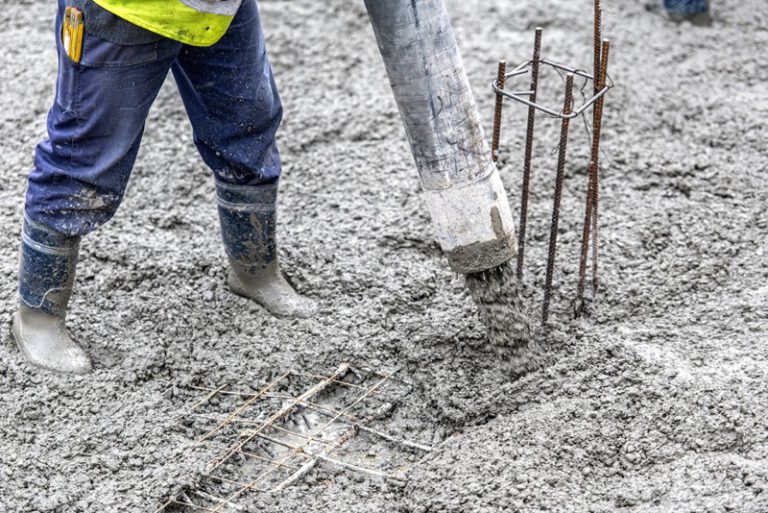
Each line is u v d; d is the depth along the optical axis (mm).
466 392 8438
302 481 7812
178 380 8711
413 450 8102
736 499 6945
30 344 8594
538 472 7445
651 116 12062
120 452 7898
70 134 7480
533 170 11039
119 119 7441
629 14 14484
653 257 9875
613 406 7945
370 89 12867
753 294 9234
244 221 8914
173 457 7871
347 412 8523
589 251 9828
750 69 13023
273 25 14383
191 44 7191
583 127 11773
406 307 9383
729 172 10977
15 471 7684
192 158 11492
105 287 9516
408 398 8602
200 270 9828
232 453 8023
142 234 10297
